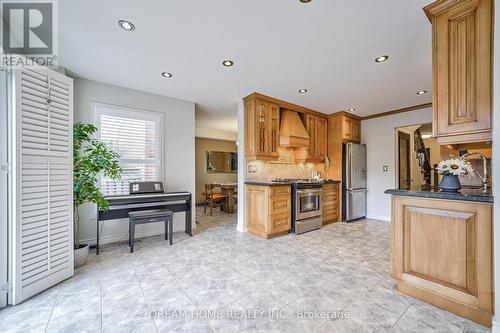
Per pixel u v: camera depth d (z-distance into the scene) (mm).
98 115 3219
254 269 2416
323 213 4469
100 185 3260
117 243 3301
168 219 3189
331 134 5008
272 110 3971
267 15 1836
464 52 1580
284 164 4734
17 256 1794
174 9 1761
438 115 1692
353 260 2668
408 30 2023
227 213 5875
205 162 7633
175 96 3854
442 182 1939
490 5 1474
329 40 2193
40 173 1972
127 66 2744
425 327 1504
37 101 1959
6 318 1607
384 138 4918
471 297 1552
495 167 1421
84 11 1774
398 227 1942
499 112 1403
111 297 1873
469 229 1578
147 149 3631
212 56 2508
